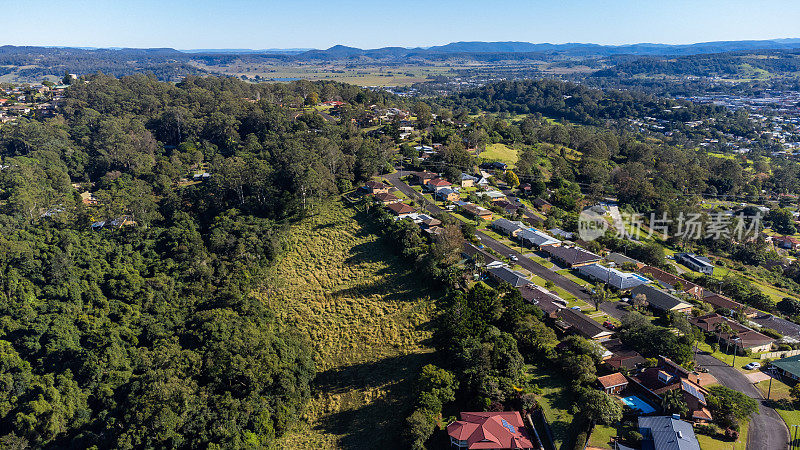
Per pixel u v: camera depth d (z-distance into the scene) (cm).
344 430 8950
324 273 14012
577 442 7356
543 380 8994
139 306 12444
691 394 8119
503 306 10769
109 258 14412
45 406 9162
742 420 7819
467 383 8669
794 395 8444
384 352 10800
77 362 10456
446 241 12938
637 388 8725
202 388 9525
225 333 10844
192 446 8388
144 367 10231
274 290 13550
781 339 10744
